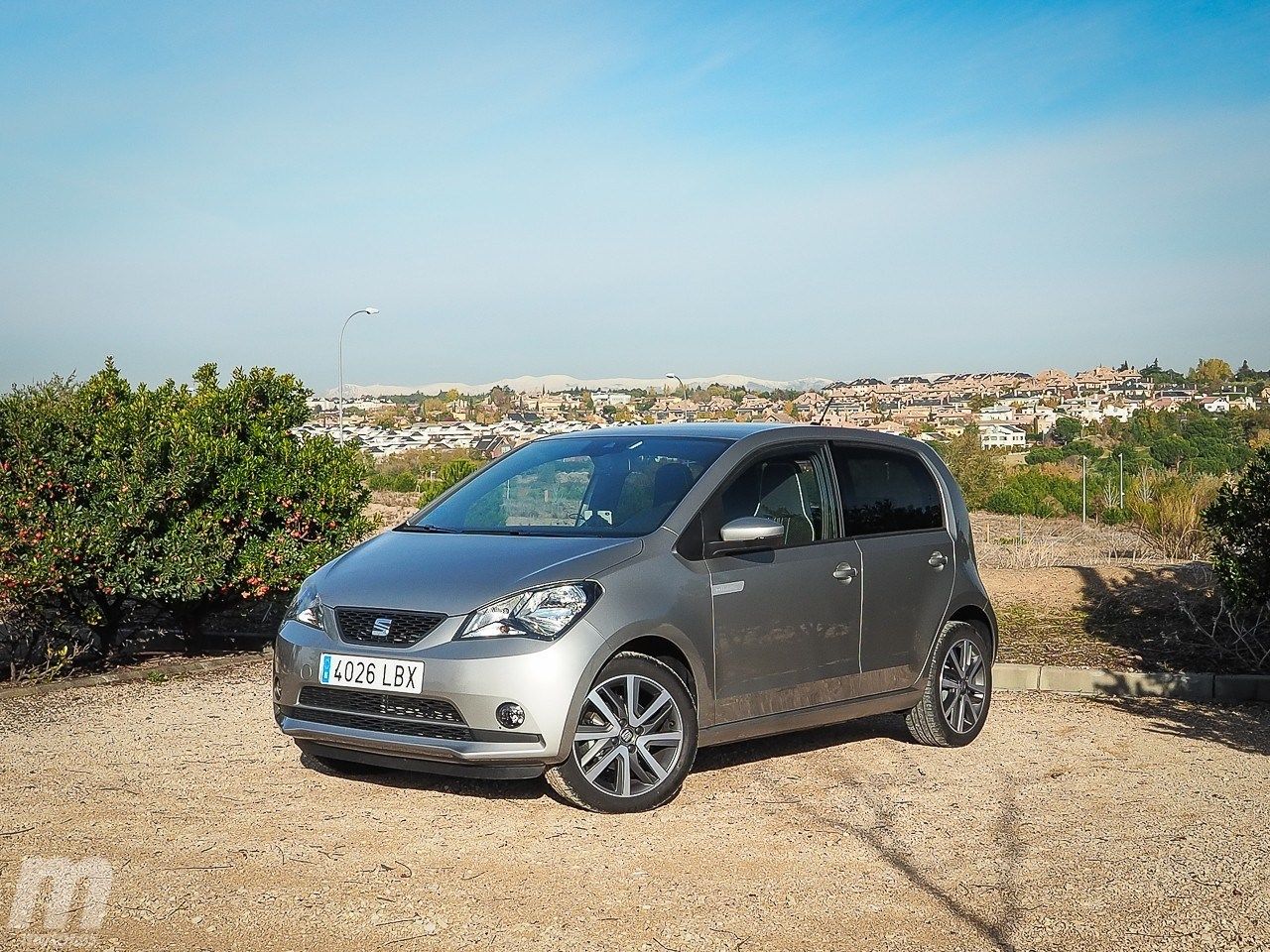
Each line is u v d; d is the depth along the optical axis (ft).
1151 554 54.44
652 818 19.08
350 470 33.58
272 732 24.64
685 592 19.97
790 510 22.44
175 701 27.71
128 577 29.53
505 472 23.85
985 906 15.74
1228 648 33.40
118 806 19.36
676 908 15.44
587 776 18.74
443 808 19.36
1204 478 69.46
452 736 18.11
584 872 16.63
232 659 32.53
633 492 21.54
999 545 57.67
